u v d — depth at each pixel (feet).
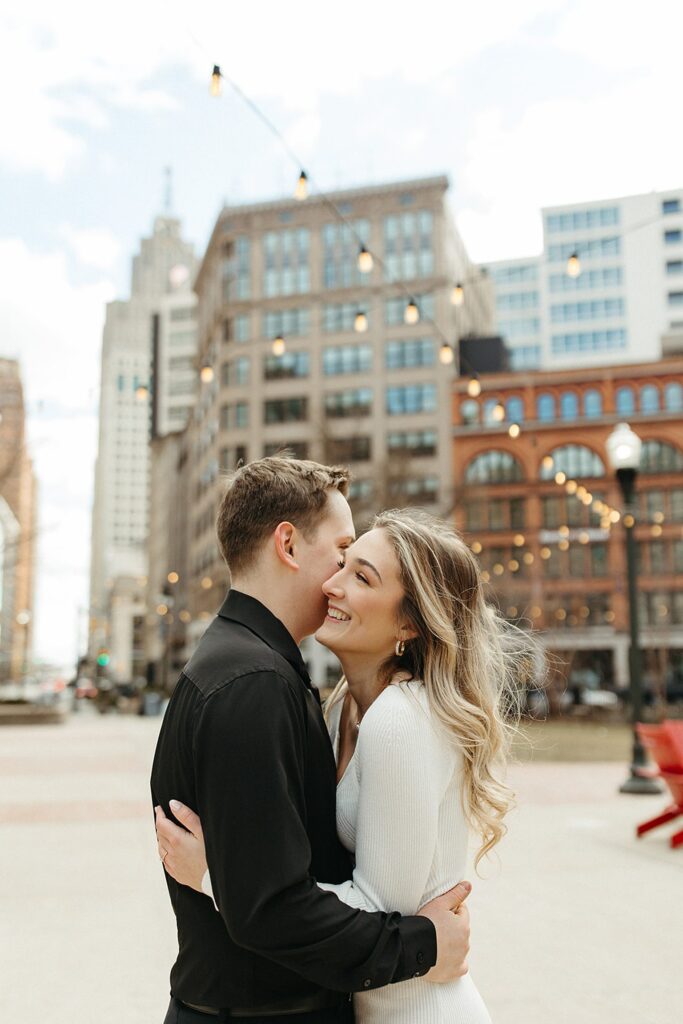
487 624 7.20
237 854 5.04
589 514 191.11
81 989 15.10
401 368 204.23
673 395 191.93
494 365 207.72
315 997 5.58
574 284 270.67
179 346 376.68
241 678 5.41
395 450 150.82
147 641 335.88
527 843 28.04
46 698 162.50
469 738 6.11
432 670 6.31
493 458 197.16
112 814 34.65
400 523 6.77
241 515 6.47
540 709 104.01
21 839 29.25
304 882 5.08
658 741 28.66
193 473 261.85
